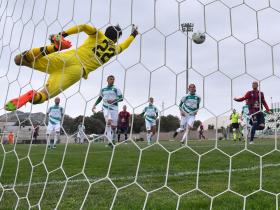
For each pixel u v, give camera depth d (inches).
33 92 178.2
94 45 191.0
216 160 299.3
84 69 190.7
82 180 210.5
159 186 185.5
